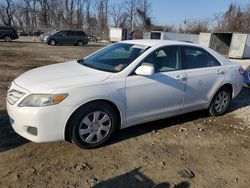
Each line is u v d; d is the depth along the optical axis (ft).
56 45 86.89
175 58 15.20
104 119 12.76
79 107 11.87
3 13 221.46
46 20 231.50
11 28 87.35
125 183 10.53
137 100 13.46
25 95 11.41
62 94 11.36
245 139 15.26
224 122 17.49
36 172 10.74
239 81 18.65
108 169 11.32
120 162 11.89
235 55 80.59
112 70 13.41
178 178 11.09
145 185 10.52
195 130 15.89
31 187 9.89
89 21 236.22
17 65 36.96
